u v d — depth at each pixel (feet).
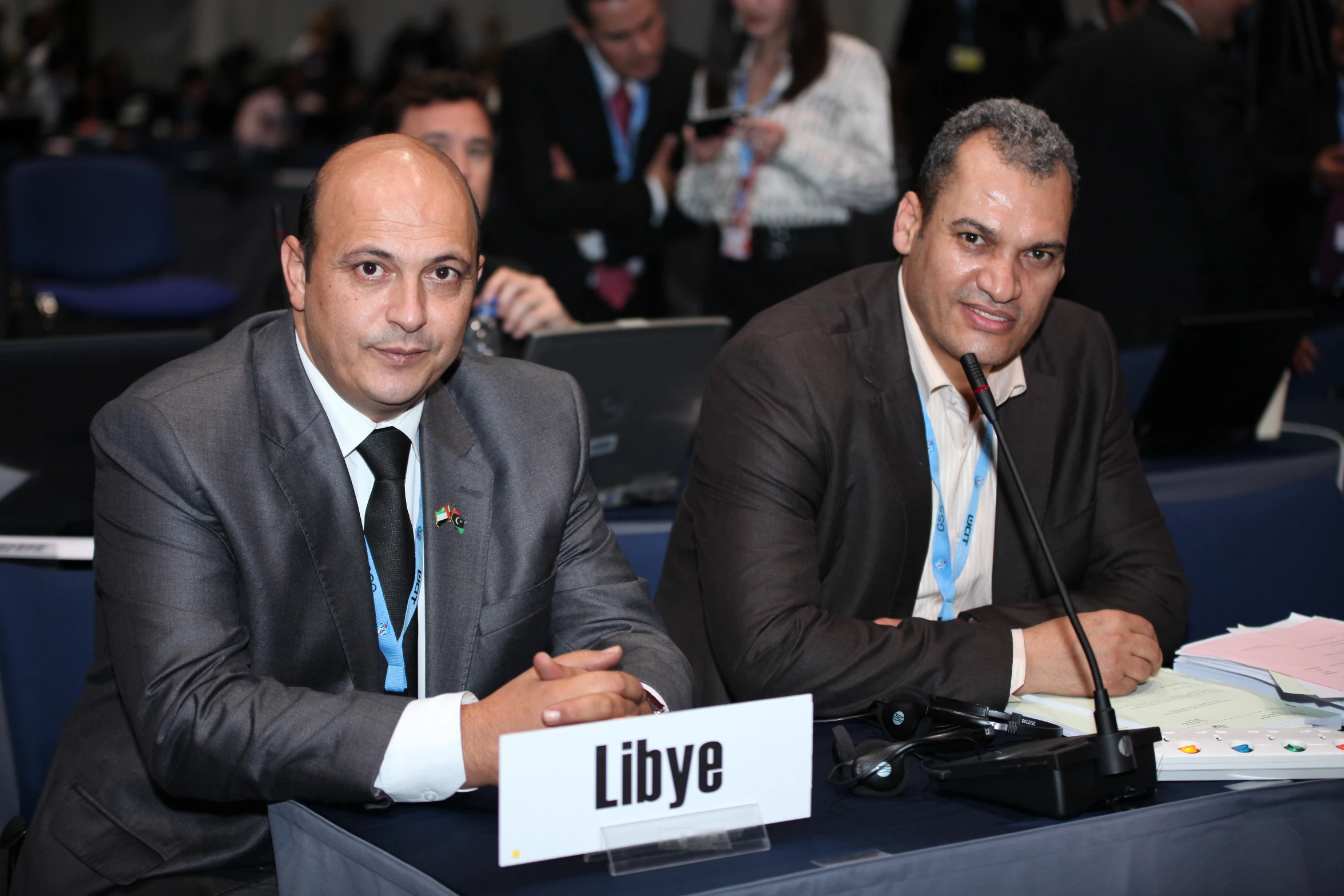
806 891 3.36
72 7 35.65
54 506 6.28
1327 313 12.20
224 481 4.32
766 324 5.56
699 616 5.76
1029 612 5.32
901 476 5.45
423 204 4.17
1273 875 3.91
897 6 29.94
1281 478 8.52
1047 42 16.22
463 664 4.67
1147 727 4.19
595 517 5.18
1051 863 3.61
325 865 3.84
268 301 7.48
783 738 3.78
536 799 3.47
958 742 4.33
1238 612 6.72
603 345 6.92
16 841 4.77
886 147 11.45
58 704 5.28
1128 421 6.15
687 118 12.59
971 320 5.12
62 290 16.97
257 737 3.97
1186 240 11.10
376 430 4.69
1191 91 10.71
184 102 33.04
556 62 12.23
